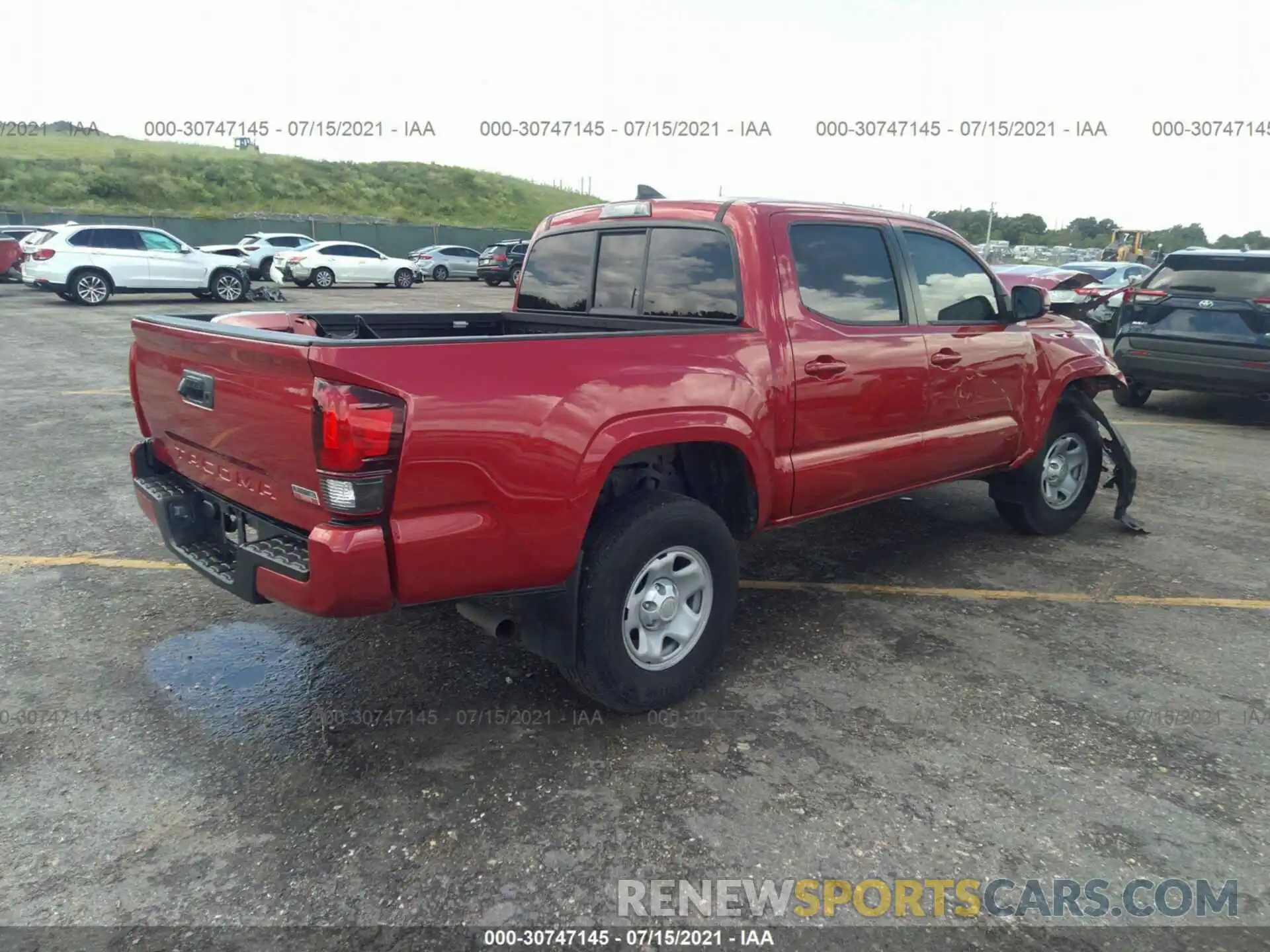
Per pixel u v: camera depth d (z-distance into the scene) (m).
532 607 3.11
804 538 5.51
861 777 2.97
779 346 3.66
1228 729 3.32
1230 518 6.05
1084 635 4.12
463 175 63.69
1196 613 4.41
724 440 3.41
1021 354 4.91
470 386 2.69
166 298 20.98
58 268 18.44
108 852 2.55
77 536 5.12
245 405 2.83
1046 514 5.46
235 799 2.80
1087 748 3.17
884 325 4.18
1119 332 9.83
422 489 2.64
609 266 4.36
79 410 8.51
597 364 3.01
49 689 3.45
